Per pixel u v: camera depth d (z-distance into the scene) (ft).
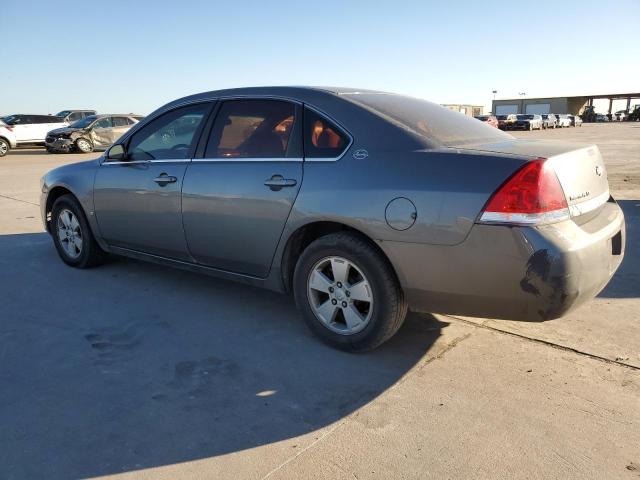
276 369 10.42
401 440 8.19
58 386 9.73
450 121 11.55
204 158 12.84
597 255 9.12
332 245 10.56
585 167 9.91
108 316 12.99
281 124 11.68
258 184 11.54
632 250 18.57
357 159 10.32
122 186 14.53
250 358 10.87
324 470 7.54
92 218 15.72
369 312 10.44
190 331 12.15
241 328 12.33
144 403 9.20
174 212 13.29
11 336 11.82
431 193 9.29
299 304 11.46
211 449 8.00
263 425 8.60
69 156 68.49
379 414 8.89
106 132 74.02
